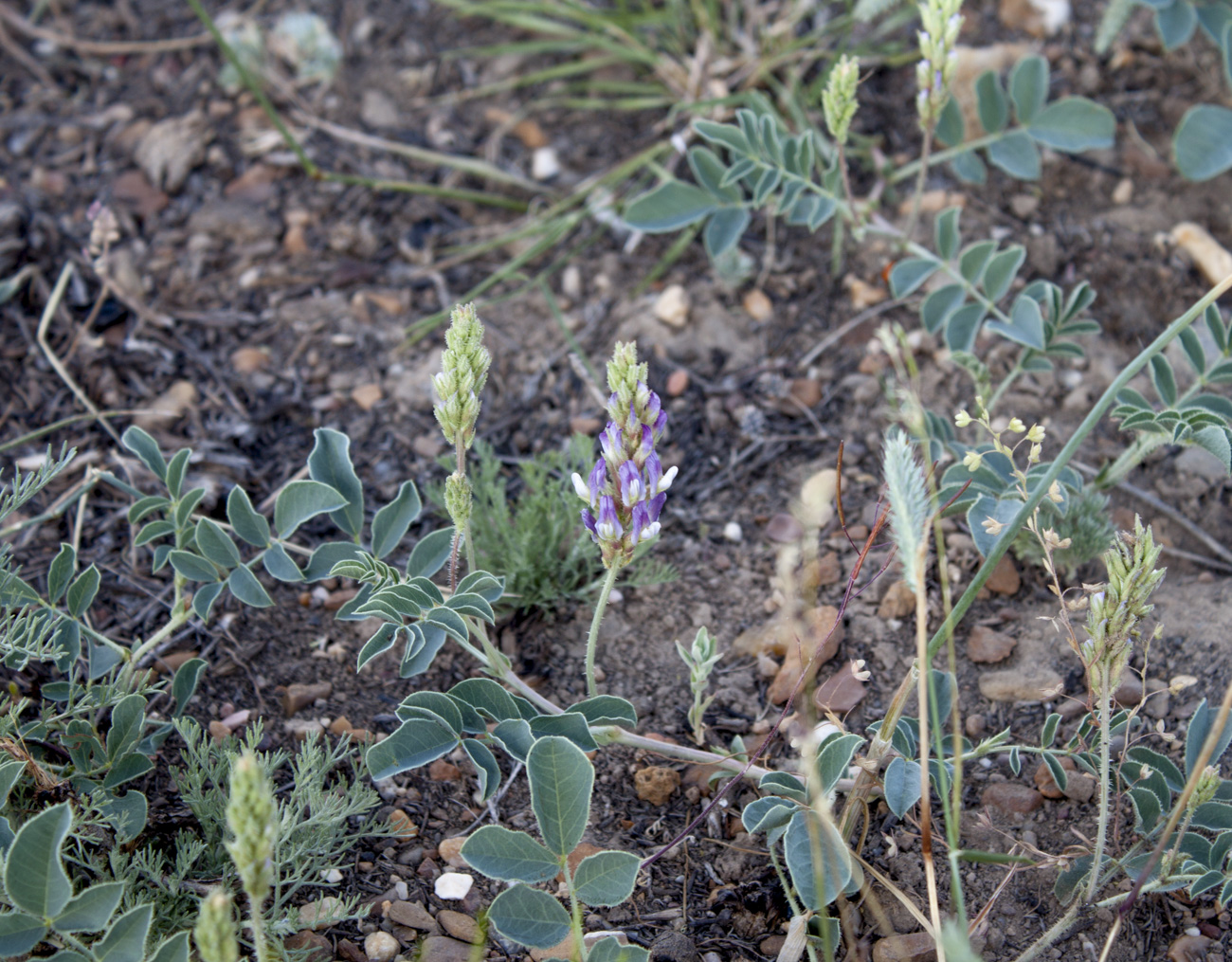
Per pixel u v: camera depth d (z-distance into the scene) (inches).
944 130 31.3
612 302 32.6
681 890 25.8
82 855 24.9
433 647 25.1
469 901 25.7
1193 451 29.7
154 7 40.4
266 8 40.1
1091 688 24.5
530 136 36.8
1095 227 32.4
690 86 36.1
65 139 36.2
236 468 30.3
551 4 37.8
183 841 25.5
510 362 31.9
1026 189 33.1
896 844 26.0
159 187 34.8
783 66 36.3
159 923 24.7
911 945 25.0
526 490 29.9
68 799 25.0
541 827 23.6
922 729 23.5
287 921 24.5
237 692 27.6
